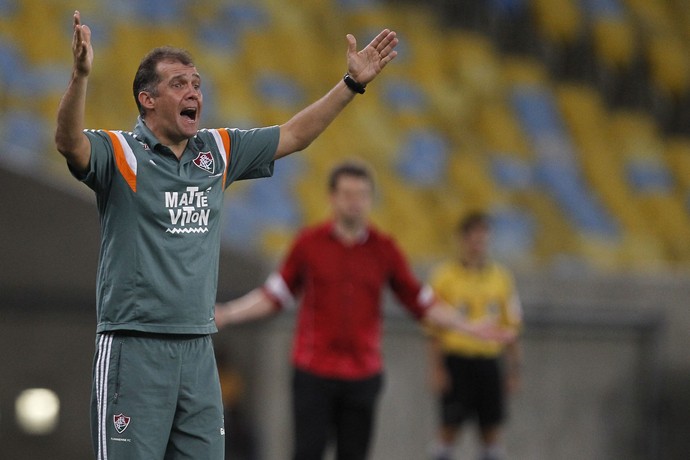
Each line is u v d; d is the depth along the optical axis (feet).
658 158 208.33
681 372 126.72
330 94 49.52
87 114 144.36
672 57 226.79
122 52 164.45
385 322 113.09
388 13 211.20
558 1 223.71
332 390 76.69
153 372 44.16
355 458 77.30
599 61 221.05
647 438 124.67
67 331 104.73
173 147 45.62
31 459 103.50
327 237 77.92
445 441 107.14
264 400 106.52
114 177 44.27
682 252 185.06
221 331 106.22
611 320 124.16
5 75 147.02
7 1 161.68
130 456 43.83
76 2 168.86
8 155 104.68
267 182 147.95
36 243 104.83
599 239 176.65
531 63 216.95
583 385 122.93
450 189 170.91
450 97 198.18
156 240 44.34
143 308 44.06
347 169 77.92
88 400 104.47
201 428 44.96
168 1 181.27
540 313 121.60
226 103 167.63
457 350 105.29
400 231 152.56
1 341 103.81
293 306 107.55
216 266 46.16
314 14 200.44
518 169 186.70
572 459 121.90
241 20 188.55
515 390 108.99
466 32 216.33
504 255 160.35
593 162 198.49
